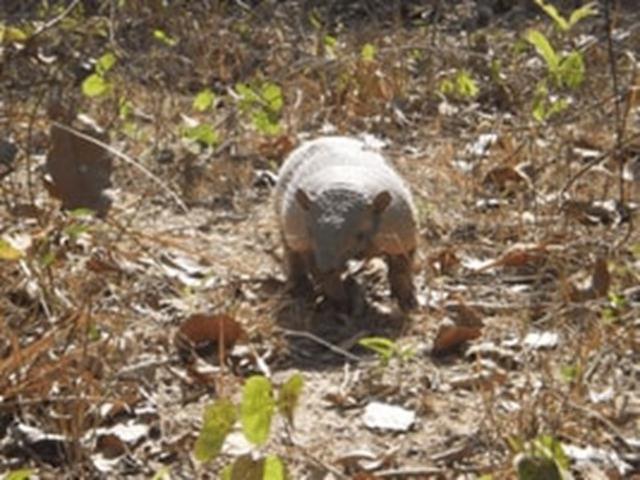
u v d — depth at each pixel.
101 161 9.99
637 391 9.00
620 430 8.50
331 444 8.44
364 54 15.54
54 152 9.95
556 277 10.86
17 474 7.08
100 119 14.48
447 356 9.62
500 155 13.68
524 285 10.80
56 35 15.98
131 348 9.42
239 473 6.55
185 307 10.35
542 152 13.70
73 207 9.95
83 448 8.17
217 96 16.47
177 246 11.02
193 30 17.91
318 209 10.12
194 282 10.84
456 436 8.49
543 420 8.31
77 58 15.96
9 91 14.63
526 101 15.41
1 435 8.37
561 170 12.95
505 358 9.48
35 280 9.74
